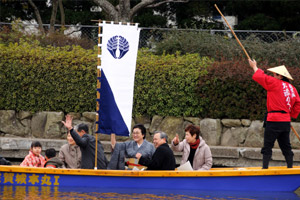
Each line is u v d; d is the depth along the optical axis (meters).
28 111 27.70
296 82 25.44
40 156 20.73
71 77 27.41
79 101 27.44
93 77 27.30
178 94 26.67
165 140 18.89
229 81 25.98
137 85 27.02
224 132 26.09
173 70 26.69
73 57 27.59
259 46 30.25
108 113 18.30
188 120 26.62
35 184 18.11
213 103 26.31
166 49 31.77
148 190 17.80
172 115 26.88
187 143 20.16
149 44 34.25
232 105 26.12
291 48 29.48
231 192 18.16
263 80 19.02
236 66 26.38
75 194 16.81
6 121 27.67
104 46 18.33
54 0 34.72
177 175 17.97
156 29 34.75
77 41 33.16
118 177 17.98
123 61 18.36
